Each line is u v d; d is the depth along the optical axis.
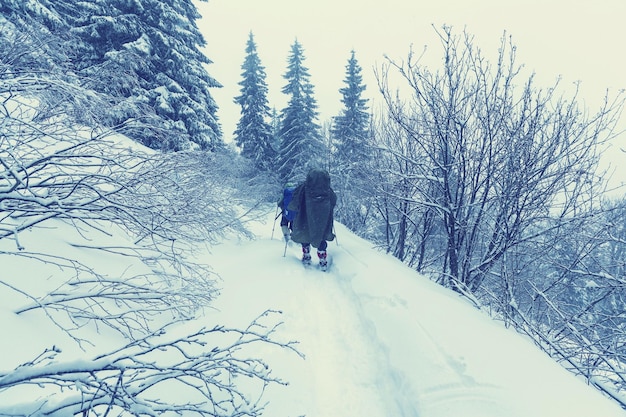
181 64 13.58
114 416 2.00
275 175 25.55
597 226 5.36
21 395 1.92
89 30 11.72
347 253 5.88
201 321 3.45
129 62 5.98
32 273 2.86
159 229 3.58
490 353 2.86
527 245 5.81
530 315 6.01
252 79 27.05
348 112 24.42
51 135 2.87
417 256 9.78
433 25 5.33
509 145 5.17
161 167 3.95
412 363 2.76
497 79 5.11
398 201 7.90
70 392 2.08
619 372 3.94
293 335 3.34
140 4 12.18
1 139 2.62
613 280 5.19
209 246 6.14
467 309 4.02
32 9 10.93
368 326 3.58
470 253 6.09
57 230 3.79
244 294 4.05
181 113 13.18
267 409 2.35
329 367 3.03
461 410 2.24
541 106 4.90
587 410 2.24
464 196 6.18
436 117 5.55
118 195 3.25
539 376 2.61
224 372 2.64
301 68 27.97
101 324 3.00
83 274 3.31
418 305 3.65
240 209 10.50
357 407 2.58
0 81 2.57
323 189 5.42
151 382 1.62
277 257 5.71
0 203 2.41
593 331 4.95
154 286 3.92
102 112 3.51
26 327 2.34
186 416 2.15
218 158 10.11
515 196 5.22
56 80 2.71
